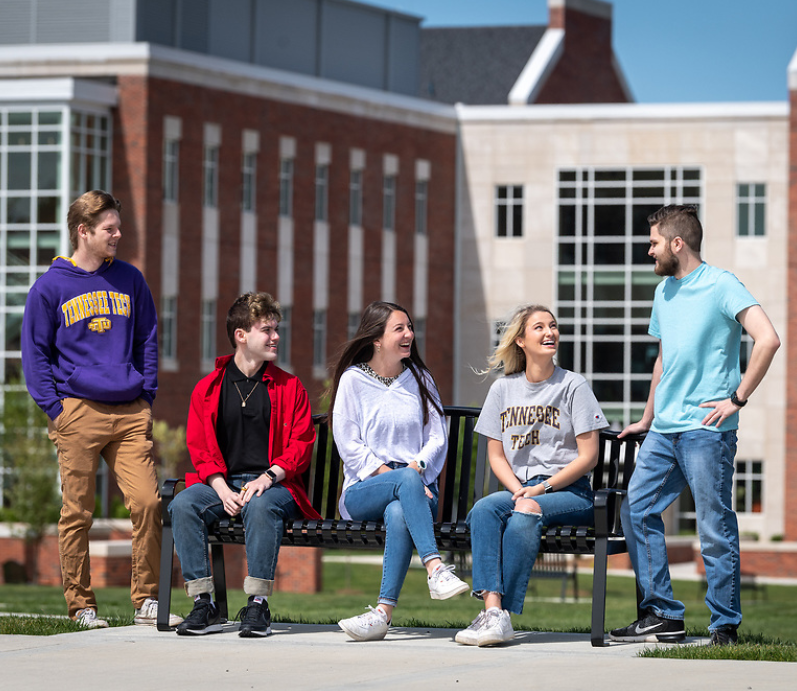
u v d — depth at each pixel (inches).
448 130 2047.2
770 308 1973.4
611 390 2020.2
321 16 1990.7
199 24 1835.6
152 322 368.2
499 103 2541.8
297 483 346.0
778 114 1977.1
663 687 252.7
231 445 345.4
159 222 1626.5
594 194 2032.5
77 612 358.9
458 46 2637.8
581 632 358.6
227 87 1717.5
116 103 1616.6
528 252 2041.1
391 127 1953.7
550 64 2385.6
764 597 1203.9
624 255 2023.9
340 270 1879.9
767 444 1939.0
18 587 1059.3
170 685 262.1
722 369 319.0
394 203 1963.6
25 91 1576.0
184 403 1648.6
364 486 332.8
